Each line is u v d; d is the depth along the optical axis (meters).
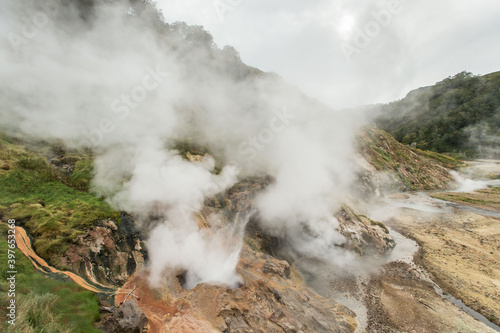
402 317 14.23
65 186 14.91
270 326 10.95
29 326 7.23
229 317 10.82
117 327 8.98
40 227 11.90
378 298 15.88
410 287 17.14
